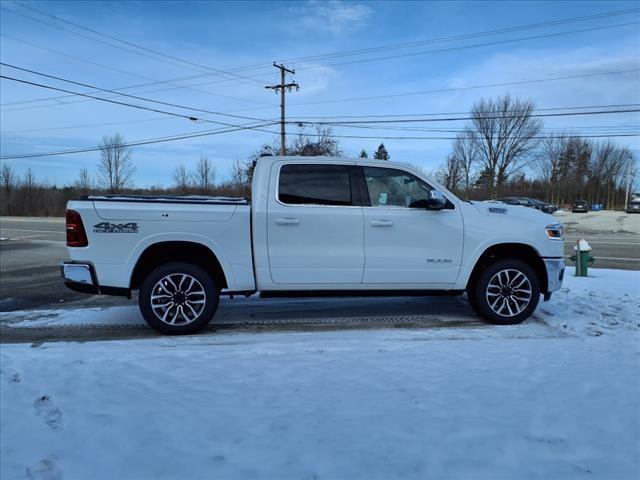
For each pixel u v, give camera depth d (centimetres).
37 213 5009
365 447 254
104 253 491
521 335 498
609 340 465
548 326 533
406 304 659
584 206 4716
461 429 271
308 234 517
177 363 390
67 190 5059
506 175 6038
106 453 253
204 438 265
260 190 517
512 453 247
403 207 536
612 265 1216
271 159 527
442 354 414
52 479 233
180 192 4850
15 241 1881
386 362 392
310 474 231
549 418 284
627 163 7119
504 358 401
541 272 561
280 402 310
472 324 551
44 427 281
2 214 5106
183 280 508
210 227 507
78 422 285
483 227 541
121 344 467
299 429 273
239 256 513
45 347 454
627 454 247
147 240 496
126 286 496
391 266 530
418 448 252
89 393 326
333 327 540
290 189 521
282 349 433
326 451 250
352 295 540
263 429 274
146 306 501
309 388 334
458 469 234
